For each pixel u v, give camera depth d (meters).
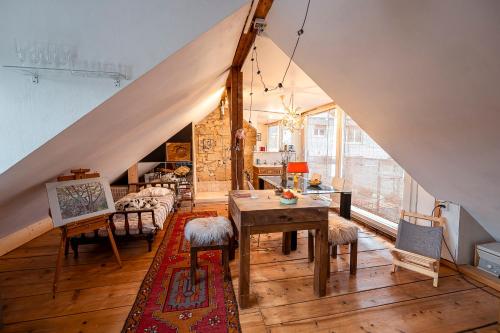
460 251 2.45
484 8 0.96
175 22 1.40
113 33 1.35
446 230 2.54
